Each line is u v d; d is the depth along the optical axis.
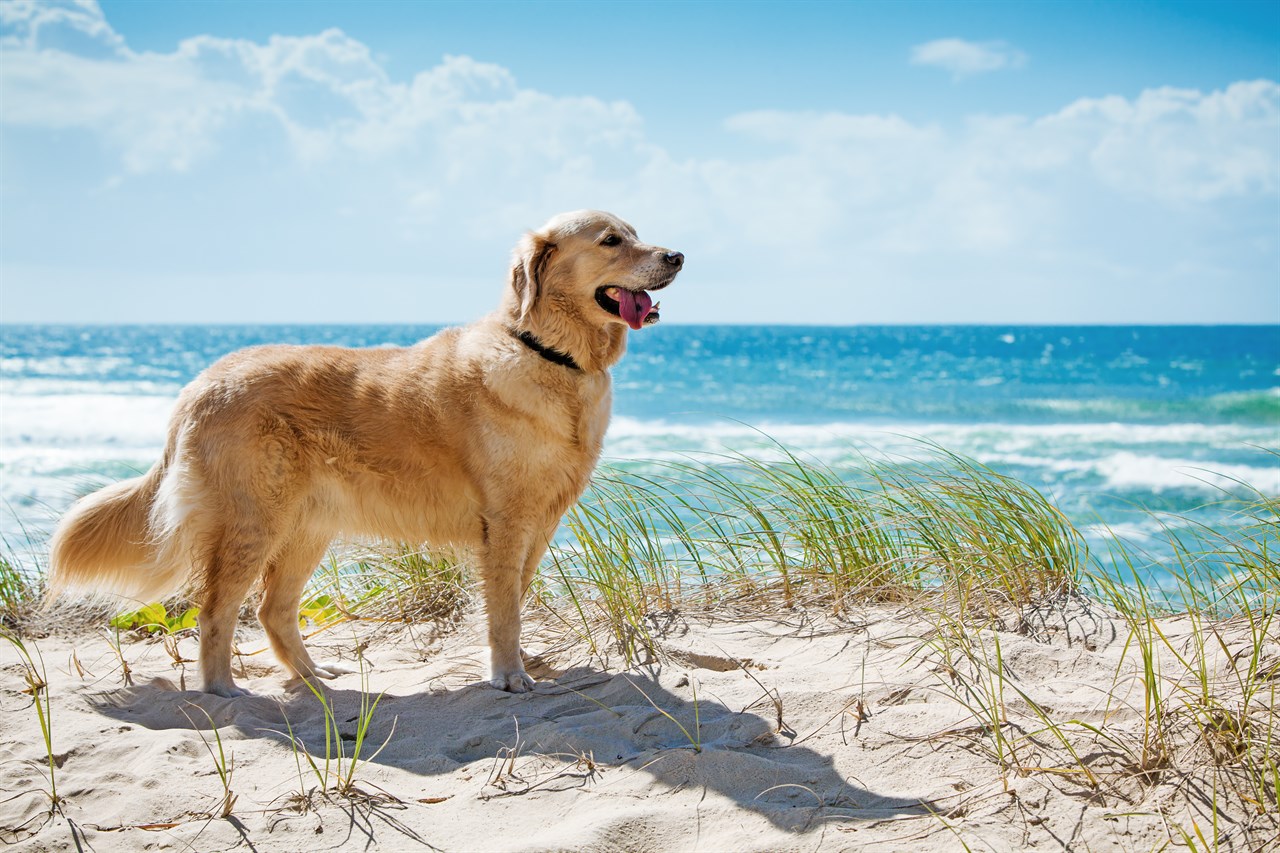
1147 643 3.98
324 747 3.68
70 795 3.22
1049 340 80.25
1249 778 2.78
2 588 6.03
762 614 5.02
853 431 22.98
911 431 23.20
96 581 4.56
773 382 40.41
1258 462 17.72
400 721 3.99
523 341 4.47
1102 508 12.67
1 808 3.14
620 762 3.37
